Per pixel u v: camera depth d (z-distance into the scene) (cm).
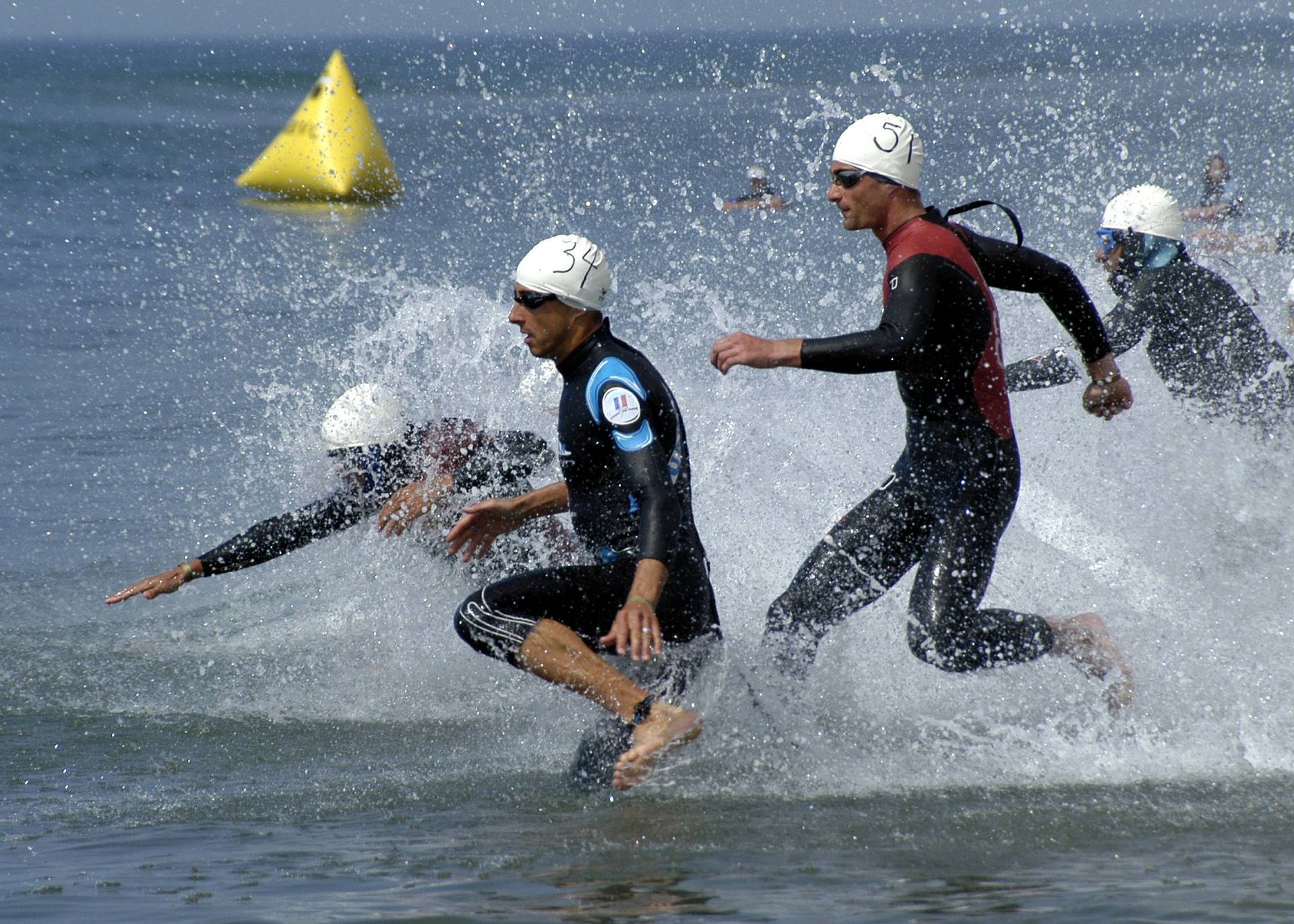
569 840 1317
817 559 1691
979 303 1614
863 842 1292
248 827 1384
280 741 1722
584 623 1518
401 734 1747
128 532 2773
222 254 6919
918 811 1383
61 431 3544
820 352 1516
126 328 4919
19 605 2361
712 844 1298
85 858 1287
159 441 3447
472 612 1498
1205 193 5653
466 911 1115
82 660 2084
